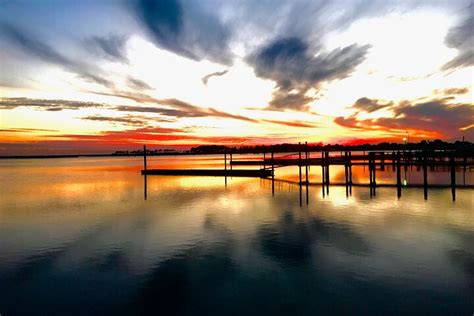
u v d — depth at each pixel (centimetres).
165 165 11162
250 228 1925
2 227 2056
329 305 1022
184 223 2089
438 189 3158
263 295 1098
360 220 2033
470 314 945
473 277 1181
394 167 6488
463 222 1916
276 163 5356
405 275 1211
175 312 1007
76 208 2712
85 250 1580
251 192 3544
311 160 3553
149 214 2408
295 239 1680
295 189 3691
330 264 1336
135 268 1345
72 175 6738
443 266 1283
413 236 1669
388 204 2502
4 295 1123
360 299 1049
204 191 3703
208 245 1616
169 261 1415
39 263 1414
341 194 3102
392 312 968
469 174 4875
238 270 1303
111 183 4825
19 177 6266
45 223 2162
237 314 990
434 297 1046
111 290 1151
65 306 1048
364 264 1323
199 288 1155
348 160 3306
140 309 1029
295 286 1152
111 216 2359
